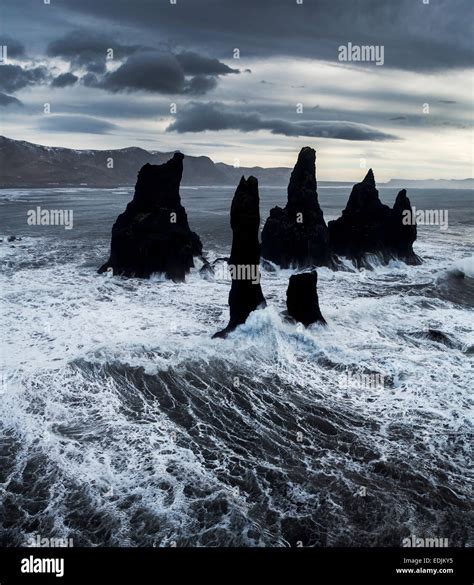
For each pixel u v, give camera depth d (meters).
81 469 14.31
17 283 34.25
